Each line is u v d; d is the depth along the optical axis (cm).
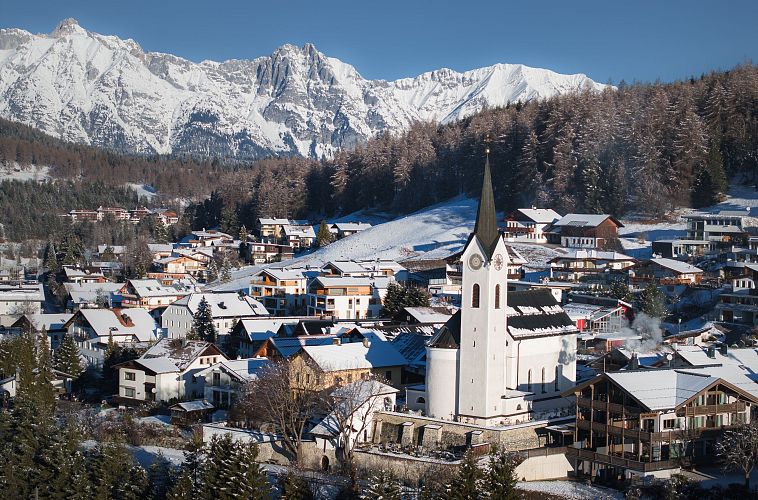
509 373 10025
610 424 8794
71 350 14062
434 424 9450
